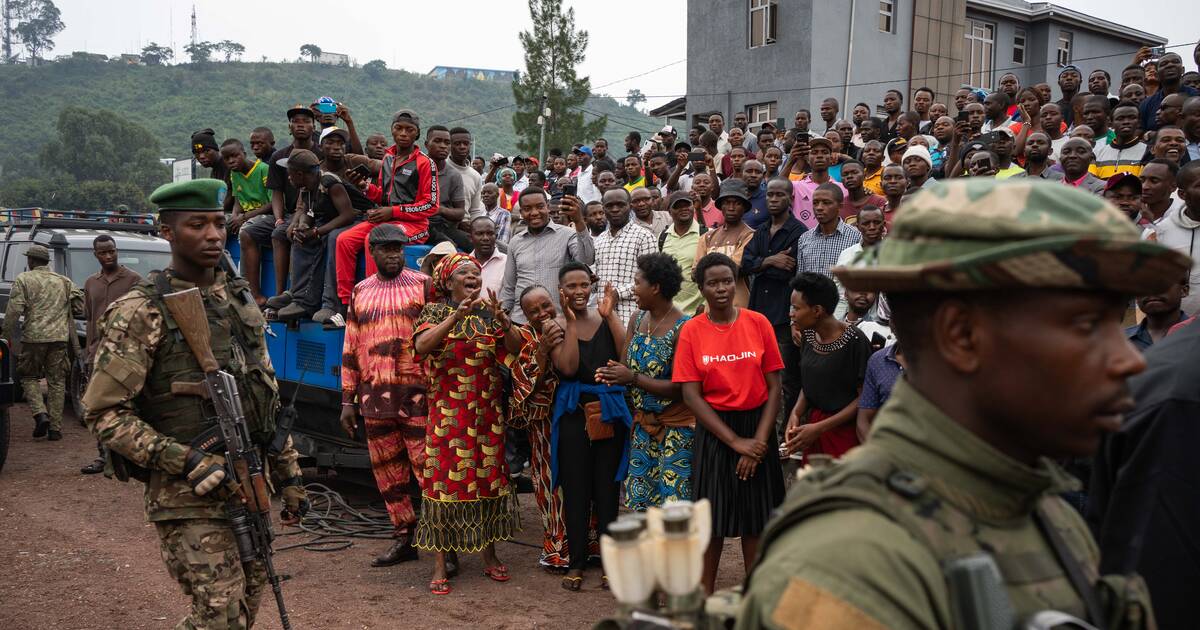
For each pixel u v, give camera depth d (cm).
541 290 500
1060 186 104
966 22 2495
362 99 16862
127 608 490
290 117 745
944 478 110
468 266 504
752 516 435
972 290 105
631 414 503
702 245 688
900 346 119
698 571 119
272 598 491
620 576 118
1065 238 96
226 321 326
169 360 308
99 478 778
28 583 527
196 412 310
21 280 911
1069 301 101
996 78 2581
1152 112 912
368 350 555
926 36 2325
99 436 297
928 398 115
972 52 2520
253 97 16138
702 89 2409
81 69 16850
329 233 655
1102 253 97
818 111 2169
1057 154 832
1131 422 178
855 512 106
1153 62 1046
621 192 705
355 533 608
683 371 440
